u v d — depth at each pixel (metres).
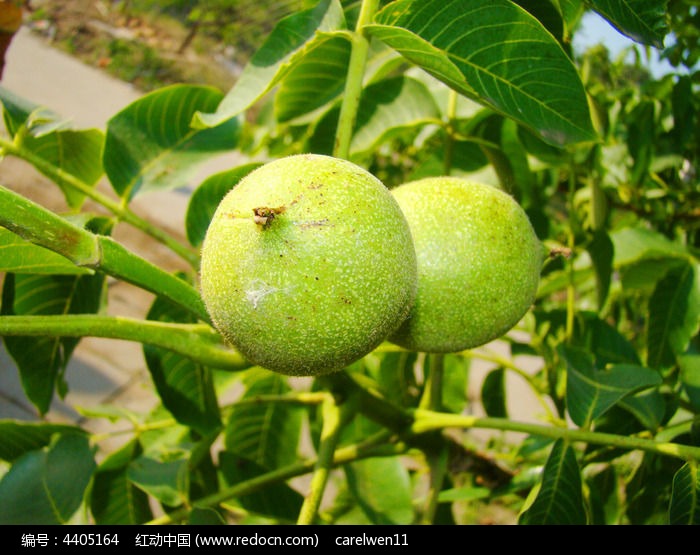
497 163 0.27
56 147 0.26
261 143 0.39
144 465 0.25
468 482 0.35
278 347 0.18
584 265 0.35
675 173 0.33
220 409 0.26
